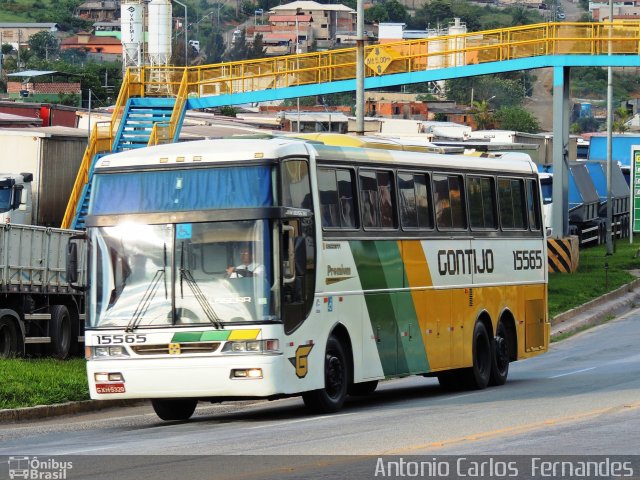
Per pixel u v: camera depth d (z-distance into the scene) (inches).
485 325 2282.2
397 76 4665.4
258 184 1686.8
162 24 7145.7
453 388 2247.8
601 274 4749.0
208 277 1679.4
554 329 3570.4
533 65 4564.5
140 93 4852.4
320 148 1814.7
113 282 1708.9
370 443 1353.3
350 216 1873.8
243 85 4800.7
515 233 2411.4
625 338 3275.1
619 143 7815.0
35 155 4003.4
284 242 1686.8
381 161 1969.7
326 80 4749.0
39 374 2209.6
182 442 1457.9
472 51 4586.6
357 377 1861.5
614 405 1683.1
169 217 1701.5
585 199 6077.8
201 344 1665.8
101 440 1553.9
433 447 1300.4
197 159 1713.8
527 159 2506.2
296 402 2142.0
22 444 1542.8
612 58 4500.5
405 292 2001.7
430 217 2105.1
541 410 1662.2
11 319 2694.4
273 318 1662.2
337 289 1814.7
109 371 1694.1
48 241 2883.9
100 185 1747.0
